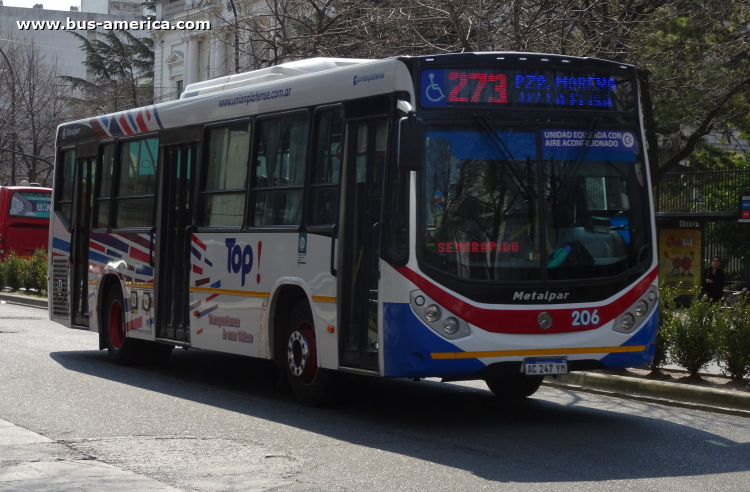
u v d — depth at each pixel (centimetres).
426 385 1224
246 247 1101
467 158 883
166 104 1294
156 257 1280
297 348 1034
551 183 901
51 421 908
